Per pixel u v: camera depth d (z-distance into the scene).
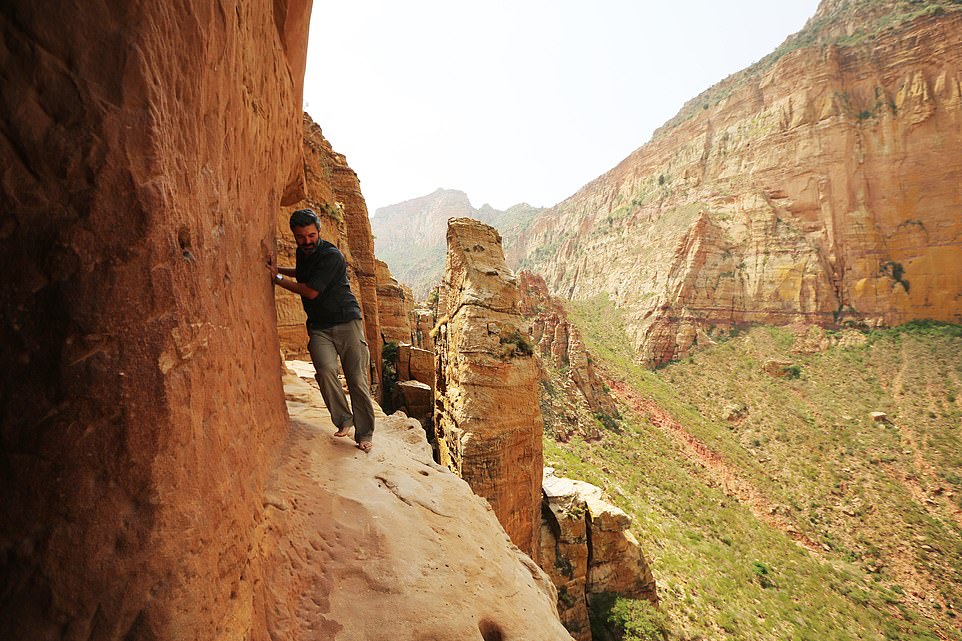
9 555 1.18
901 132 69.44
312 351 4.18
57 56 1.13
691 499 35.50
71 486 1.23
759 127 84.88
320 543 2.85
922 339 59.66
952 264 63.19
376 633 2.48
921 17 71.25
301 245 4.01
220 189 2.20
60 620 1.23
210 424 1.84
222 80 2.17
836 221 71.25
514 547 4.83
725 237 78.81
